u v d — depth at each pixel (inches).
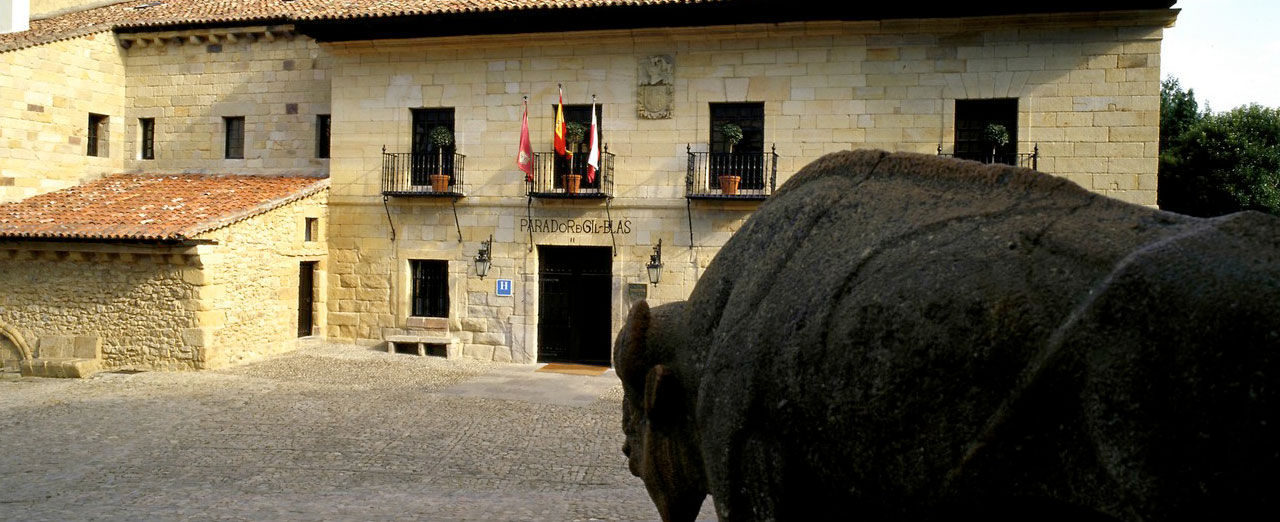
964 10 627.2
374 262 754.2
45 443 430.6
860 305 89.7
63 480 365.1
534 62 716.7
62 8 1035.3
